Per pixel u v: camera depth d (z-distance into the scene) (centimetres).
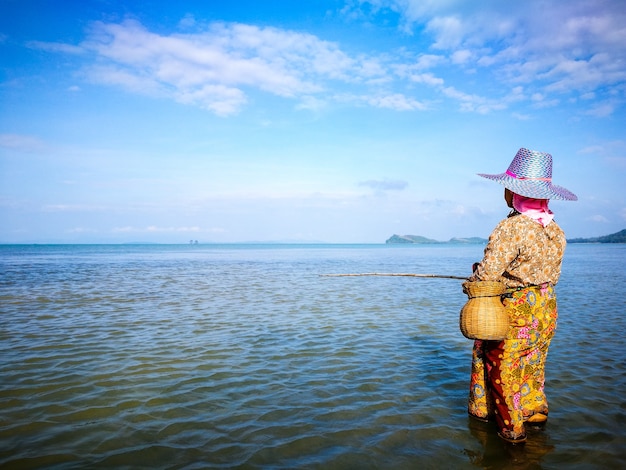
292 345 662
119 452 322
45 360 574
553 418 382
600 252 6812
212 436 350
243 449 328
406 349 639
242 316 921
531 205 335
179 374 515
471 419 383
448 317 916
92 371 526
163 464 305
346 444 336
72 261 3747
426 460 310
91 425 371
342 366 551
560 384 472
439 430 359
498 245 327
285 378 502
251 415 393
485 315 322
